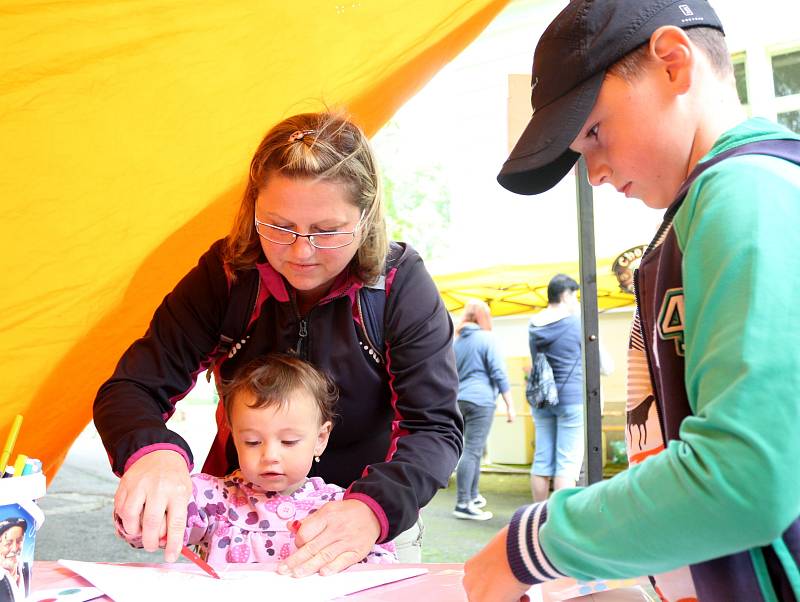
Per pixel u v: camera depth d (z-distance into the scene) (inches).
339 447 57.6
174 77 72.2
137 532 42.1
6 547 31.0
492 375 192.7
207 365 57.5
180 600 35.8
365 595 37.1
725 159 27.0
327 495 55.1
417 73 82.7
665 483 22.9
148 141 74.0
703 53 30.7
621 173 31.6
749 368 21.8
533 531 27.6
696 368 23.8
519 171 31.1
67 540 169.6
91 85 69.8
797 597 23.9
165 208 77.5
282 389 52.6
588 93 30.8
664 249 28.3
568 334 166.6
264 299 54.0
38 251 74.4
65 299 77.2
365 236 49.3
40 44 66.2
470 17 77.8
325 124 48.4
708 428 22.5
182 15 68.1
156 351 53.8
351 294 53.1
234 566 43.3
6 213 72.3
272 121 77.0
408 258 55.3
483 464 269.0
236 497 54.5
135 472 44.0
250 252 52.1
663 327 27.8
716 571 25.4
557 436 168.4
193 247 80.8
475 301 197.0
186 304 54.6
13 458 81.7
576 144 32.8
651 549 23.4
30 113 69.3
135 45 68.9
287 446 53.4
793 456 21.2
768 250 23.1
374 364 54.7
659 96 29.9
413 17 75.0
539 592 34.8
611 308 217.8
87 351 80.2
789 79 237.6
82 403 83.9
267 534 52.6
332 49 75.2
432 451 50.0
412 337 53.0
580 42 31.3
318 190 45.2
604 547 24.4
